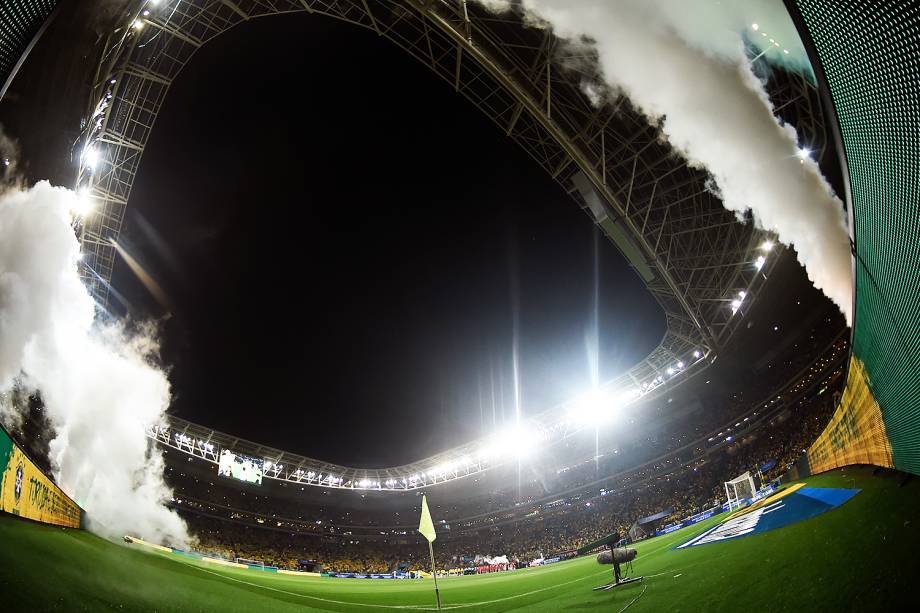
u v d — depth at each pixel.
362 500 58.59
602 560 10.98
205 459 44.09
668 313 34.72
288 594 15.30
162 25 22.39
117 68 20.72
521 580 22.52
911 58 4.35
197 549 41.78
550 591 14.45
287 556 49.00
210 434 44.84
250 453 48.06
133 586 9.11
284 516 52.94
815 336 37.78
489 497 60.50
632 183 26.64
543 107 24.94
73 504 14.41
